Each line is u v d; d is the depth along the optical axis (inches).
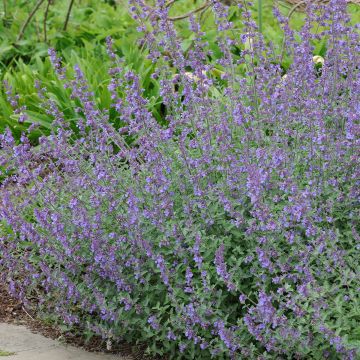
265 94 231.9
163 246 202.4
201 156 213.3
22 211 226.5
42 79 363.3
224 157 206.8
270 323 174.2
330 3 225.5
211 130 221.8
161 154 207.0
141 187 211.0
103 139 212.7
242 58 234.7
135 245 201.9
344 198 200.5
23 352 204.1
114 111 327.6
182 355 200.1
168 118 227.1
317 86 227.1
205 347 184.2
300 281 188.9
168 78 241.8
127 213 205.2
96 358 203.5
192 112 219.9
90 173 220.2
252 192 184.2
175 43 223.8
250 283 192.4
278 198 191.5
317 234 186.7
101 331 203.6
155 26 227.8
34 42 454.6
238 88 262.2
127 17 492.1
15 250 233.0
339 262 176.9
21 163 209.0
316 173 203.6
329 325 169.0
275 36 397.7
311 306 172.7
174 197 207.8
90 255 210.2
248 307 187.3
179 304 196.5
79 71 224.8
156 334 198.4
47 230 214.8
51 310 226.1
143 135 209.3
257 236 193.5
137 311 198.4
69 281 204.7
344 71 230.8
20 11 496.7
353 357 163.9
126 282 201.8
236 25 434.3
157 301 204.8
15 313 231.8
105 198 211.0
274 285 192.5
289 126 217.5
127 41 405.4
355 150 202.5
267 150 207.2
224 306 193.6
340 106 218.1
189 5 512.1
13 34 463.2
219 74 337.4
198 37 226.1
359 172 198.5
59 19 491.2
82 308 209.9
